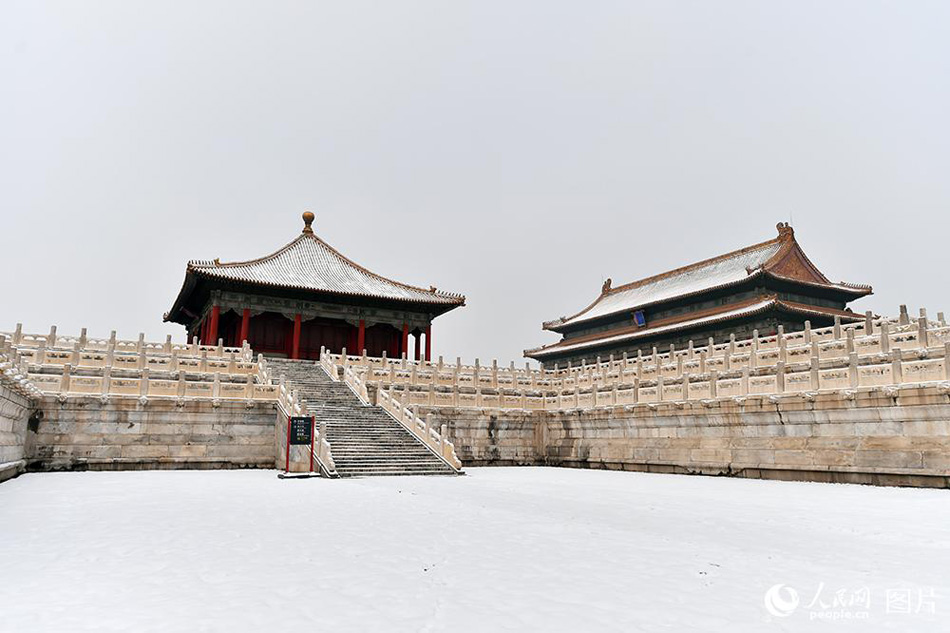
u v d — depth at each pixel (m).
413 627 8.09
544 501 21.53
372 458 33.19
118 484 26.58
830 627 8.16
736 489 26.33
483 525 16.06
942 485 25.39
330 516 17.44
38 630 7.80
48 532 14.59
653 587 10.07
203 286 69.94
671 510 19.30
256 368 43.84
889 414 27.17
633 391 39.12
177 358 41.81
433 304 77.38
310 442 31.89
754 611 8.82
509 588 9.99
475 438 43.72
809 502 21.48
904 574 10.95
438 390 48.41
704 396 34.97
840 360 34.06
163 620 8.26
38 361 38.22
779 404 30.97
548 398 46.78
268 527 15.52
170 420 35.38
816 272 78.38
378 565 11.52
